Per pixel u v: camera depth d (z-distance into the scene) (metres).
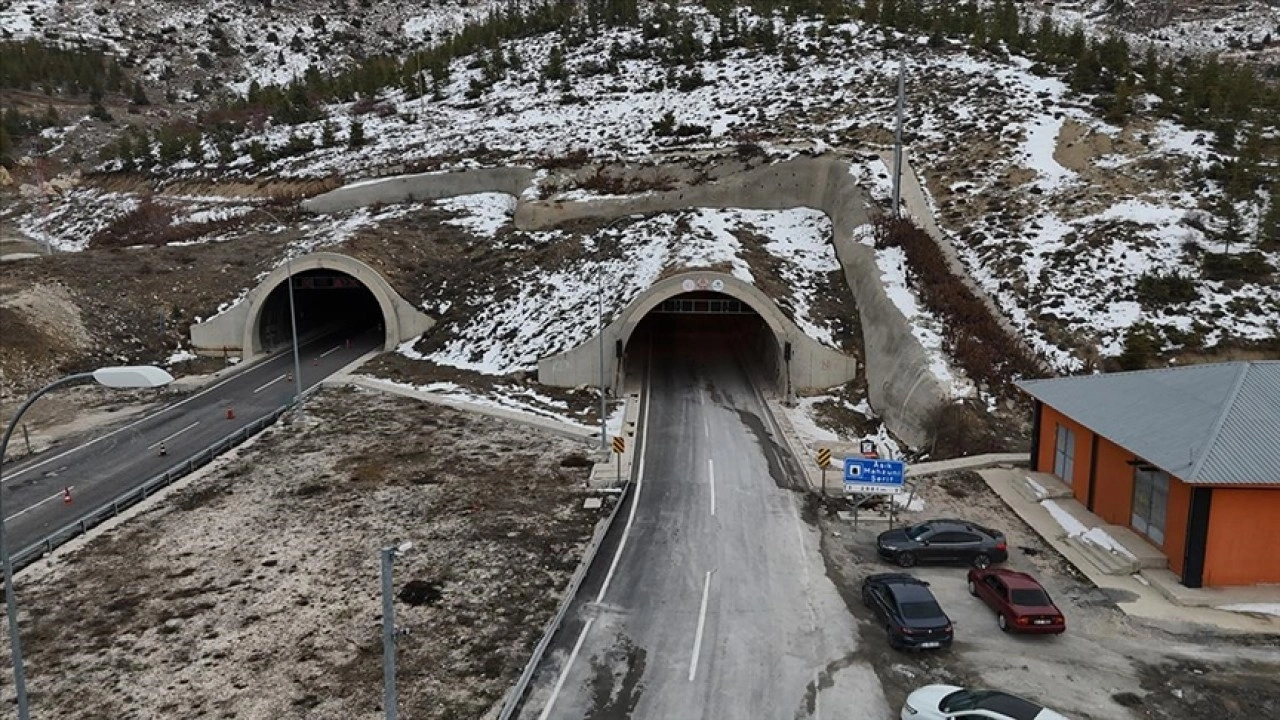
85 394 46.47
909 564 26.38
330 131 86.00
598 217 61.97
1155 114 58.38
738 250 50.91
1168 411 26.58
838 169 57.72
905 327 41.44
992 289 44.22
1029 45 77.31
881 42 83.44
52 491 33.56
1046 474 32.41
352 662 21.11
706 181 62.28
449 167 73.94
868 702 19.31
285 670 20.80
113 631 22.72
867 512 30.36
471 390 44.75
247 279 59.53
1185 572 24.02
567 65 96.25
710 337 55.44
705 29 101.50
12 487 34.00
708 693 19.67
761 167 60.84
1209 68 64.50
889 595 22.45
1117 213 47.53
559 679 20.19
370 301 69.69
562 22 113.75
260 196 78.75
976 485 32.34
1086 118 58.41
